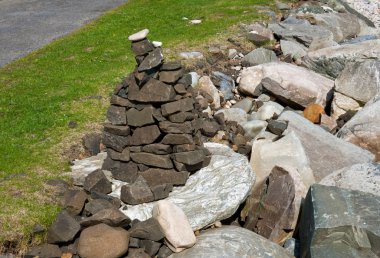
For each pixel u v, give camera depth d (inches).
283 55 249.6
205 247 115.5
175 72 135.1
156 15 308.2
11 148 151.9
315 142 163.0
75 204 124.3
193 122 139.6
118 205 129.0
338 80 197.9
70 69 221.1
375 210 117.7
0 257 114.1
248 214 138.1
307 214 122.1
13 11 354.3
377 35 308.2
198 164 142.9
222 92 209.5
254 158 153.1
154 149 138.1
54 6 366.0
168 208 119.6
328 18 298.8
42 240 119.9
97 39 267.1
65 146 155.6
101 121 172.1
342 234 113.8
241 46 249.8
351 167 139.7
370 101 185.8
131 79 138.8
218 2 333.7
